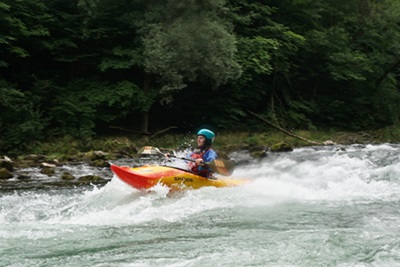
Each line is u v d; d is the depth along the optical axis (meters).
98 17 26.67
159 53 24.75
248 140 28.20
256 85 33.00
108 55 27.14
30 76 25.75
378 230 8.42
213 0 25.62
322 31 38.47
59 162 19.16
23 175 15.62
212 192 11.34
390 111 40.16
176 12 25.69
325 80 39.28
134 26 26.66
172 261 6.58
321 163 19.22
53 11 26.55
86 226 8.66
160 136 28.50
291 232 8.10
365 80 39.69
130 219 9.16
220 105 30.81
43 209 10.28
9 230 8.30
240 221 9.11
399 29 42.78
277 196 11.60
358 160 20.47
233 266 6.36
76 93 25.88
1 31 23.88
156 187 10.76
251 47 30.38
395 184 13.38
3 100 22.20
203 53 25.28
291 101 35.38
